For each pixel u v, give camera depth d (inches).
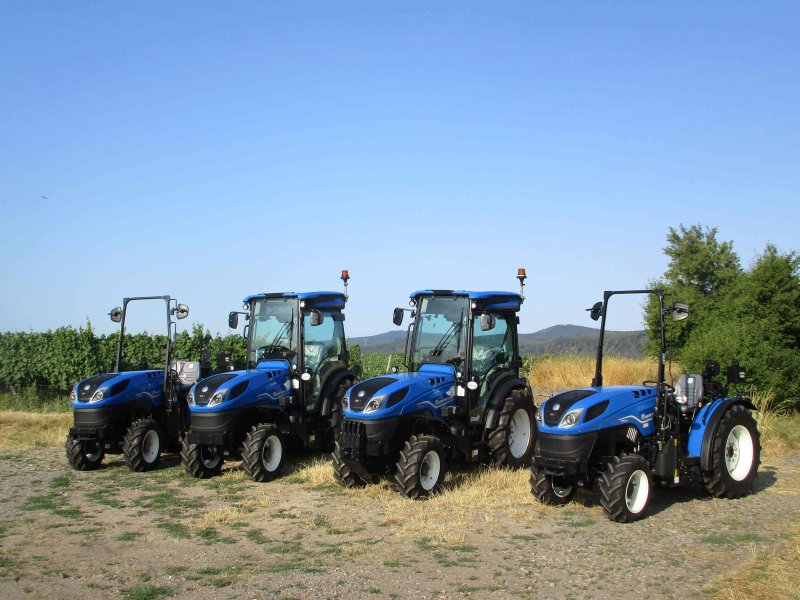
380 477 396.5
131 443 437.1
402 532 295.9
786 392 564.4
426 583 235.1
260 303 476.4
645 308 857.5
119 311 489.4
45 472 442.3
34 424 631.8
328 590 229.9
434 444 360.8
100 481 414.9
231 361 834.2
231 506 349.7
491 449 403.5
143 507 351.3
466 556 263.6
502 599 220.1
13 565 260.8
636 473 311.6
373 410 360.2
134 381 462.6
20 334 832.3
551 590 227.1
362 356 1051.9
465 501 345.4
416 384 378.3
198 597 225.8
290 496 369.7
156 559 266.5
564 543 278.1
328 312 480.4
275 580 240.2
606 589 226.8
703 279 1040.8
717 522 304.7
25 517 332.2
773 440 474.3
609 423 314.5
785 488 368.5
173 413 467.8
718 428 339.9
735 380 362.9
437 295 414.3
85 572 252.2
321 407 464.1
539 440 327.3
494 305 417.4
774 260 650.2
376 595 224.8
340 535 295.3
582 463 309.6
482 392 409.4
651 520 310.3
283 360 456.8
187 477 423.2
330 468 425.4
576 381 758.5
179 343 817.5
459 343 401.4
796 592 217.8
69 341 800.3
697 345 608.4
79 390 446.9
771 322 630.5
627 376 745.6
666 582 231.3
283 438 430.0
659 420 330.3
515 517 317.1
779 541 273.9
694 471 342.6
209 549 278.7
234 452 422.3
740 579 230.4
